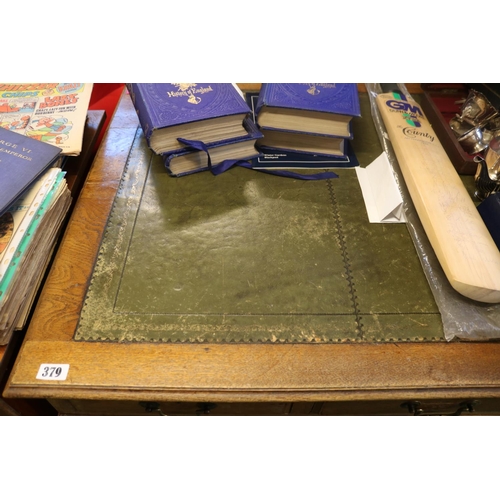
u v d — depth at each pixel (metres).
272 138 1.11
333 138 1.07
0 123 1.06
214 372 0.71
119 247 0.88
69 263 0.85
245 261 0.86
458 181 0.94
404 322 0.78
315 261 0.87
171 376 0.70
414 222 0.93
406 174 0.98
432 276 0.84
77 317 0.77
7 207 0.78
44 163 0.87
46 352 0.72
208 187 1.02
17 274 0.73
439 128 1.13
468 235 0.82
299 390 0.70
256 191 1.01
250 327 0.76
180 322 0.76
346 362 0.72
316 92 1.06
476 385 0.71
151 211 0.96
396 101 1.17
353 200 1.00
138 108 0.99
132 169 1.06
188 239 0.90
